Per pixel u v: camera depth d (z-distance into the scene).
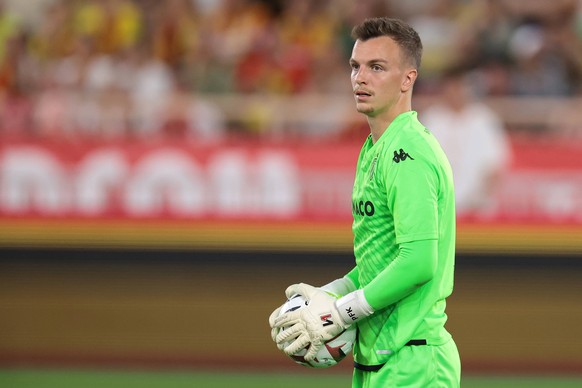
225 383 26.75
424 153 12.45
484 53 35.47
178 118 31.89
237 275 29.02
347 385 26.62
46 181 29.27
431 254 12.15
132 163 29.36
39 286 29.02
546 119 31.47
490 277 28.77
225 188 29.25
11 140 29.39
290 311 13.09
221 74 34.03
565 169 29.09
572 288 28.70
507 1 36.56
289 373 28.09
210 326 28.97
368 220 12.98
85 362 28.97
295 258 29.05
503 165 29.22
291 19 36.16
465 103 29.39
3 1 35.84
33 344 28.97
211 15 36.31
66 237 29.09
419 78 35.06
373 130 13.16
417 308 12.75
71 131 31.70
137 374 27.80
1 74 34.72
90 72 33.94
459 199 29.09
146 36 35.59
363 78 12.80
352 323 12.74
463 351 28.59
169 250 29.09
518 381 27.33
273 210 29.16
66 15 36.19
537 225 28.88
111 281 29.03
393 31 12.82
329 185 29.20
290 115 32.06
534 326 28.64
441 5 36.91
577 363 28.53
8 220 29.09
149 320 28.98
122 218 29.17
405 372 12.69
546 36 35.78
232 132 32.16
